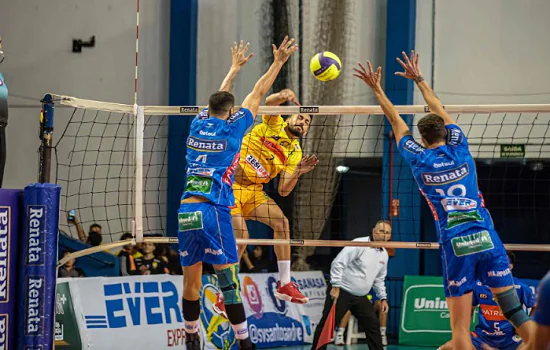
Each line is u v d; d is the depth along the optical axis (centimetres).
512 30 2202
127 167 2192
